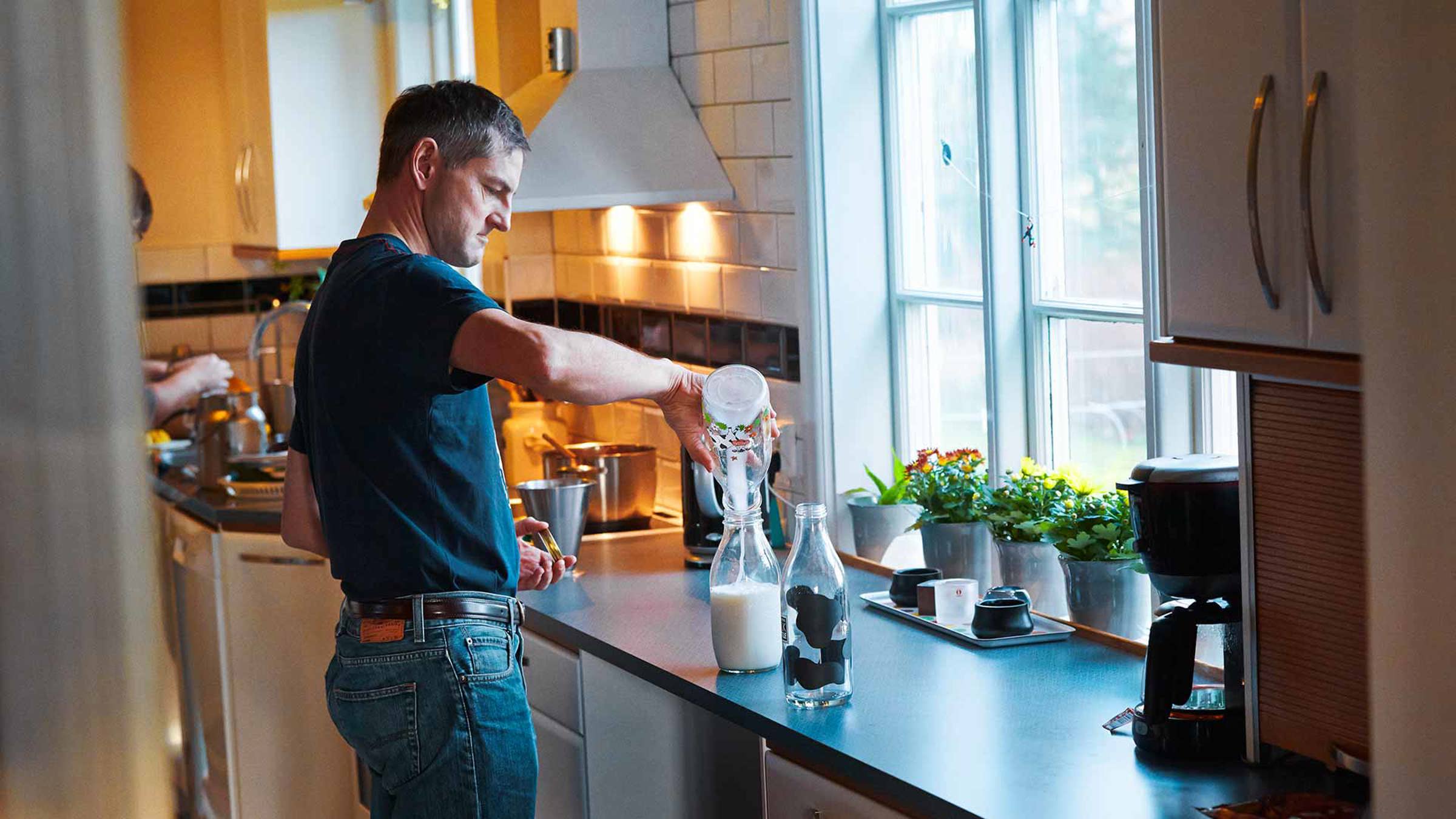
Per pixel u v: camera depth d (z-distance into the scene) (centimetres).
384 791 210
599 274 393
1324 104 135
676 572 292
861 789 179
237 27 401
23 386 20
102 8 20
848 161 300
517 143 218
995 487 271
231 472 374
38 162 20
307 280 441
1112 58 242
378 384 193
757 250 316
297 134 396
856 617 250
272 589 346
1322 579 152
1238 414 161
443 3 400
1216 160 153
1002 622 226
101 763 21
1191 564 167
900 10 293
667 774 230
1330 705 153
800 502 309
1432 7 36
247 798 354
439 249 216
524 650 272
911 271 302
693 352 347
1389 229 37
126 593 20
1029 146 262
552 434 399
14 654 20
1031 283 266
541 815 272
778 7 298
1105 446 254
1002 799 157
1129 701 193
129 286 20
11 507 20
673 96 333
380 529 197
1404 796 40
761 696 204
